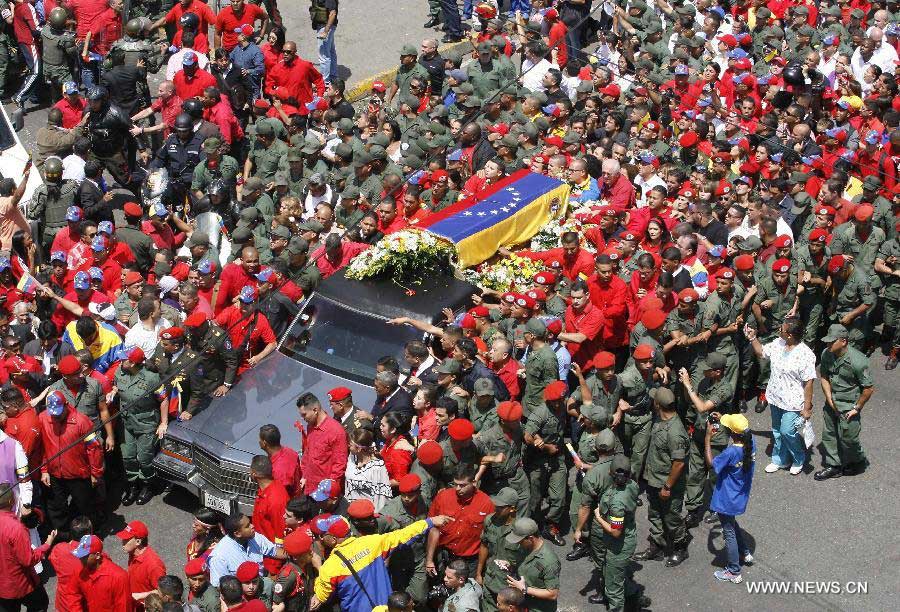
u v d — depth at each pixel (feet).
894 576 106.32
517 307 114.93
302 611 94.22
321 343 119.14
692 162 152.97
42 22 182.50
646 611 103.04
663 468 104.78
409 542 96.99
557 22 187.11
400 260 122.62
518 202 133.49
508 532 93.71
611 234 132.67
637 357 108.37
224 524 96.12
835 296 130.21
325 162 150.30
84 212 139.74
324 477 104.01
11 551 98.78
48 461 102.94
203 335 113.91
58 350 123.34
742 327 124.16
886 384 132.36
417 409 107.34
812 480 118.42
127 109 161.99
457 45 204.44
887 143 151.02
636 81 172.55
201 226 138.00
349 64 200.34
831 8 197.57
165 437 112.27
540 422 104.27
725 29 196.75
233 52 170.19
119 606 94.79
